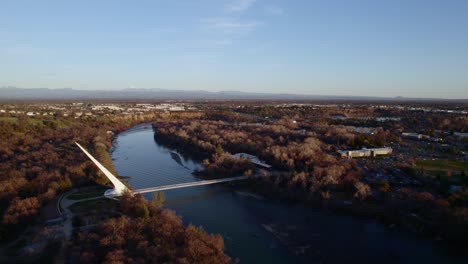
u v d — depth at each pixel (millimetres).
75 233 102375
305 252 105438
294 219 129750
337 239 114000
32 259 89938
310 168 169375
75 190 142875
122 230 94812
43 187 135875
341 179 152250
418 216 123875
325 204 139750
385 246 109625
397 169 170125
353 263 100188
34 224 109938
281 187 157625
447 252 106125
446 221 115875
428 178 154000
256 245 108875
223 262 88562
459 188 140000
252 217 131125
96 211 119438
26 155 193375
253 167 181750
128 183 166500
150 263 81375
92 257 83125
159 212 115750
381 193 140125
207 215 132500
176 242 93062
